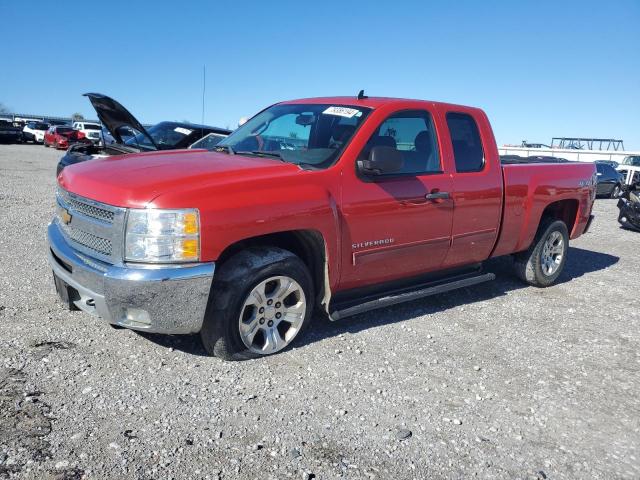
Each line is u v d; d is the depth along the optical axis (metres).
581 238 10.91
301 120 4.89
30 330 4.16
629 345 4.88
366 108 4.65
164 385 3.50
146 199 3.44
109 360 3.78
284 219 3.80
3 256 6.26
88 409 3.16
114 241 3.49
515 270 6.54
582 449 3.20
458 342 4.64
